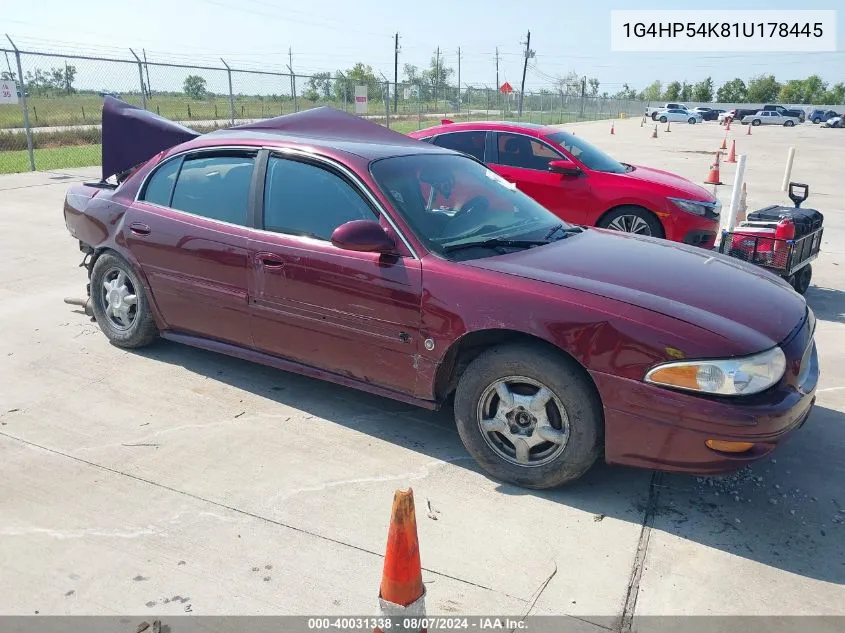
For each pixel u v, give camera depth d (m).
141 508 3.16
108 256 4.80
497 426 3.38
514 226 4.04
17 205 10.16
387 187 3.73
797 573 2.86
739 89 104.69
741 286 3.51
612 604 2.65
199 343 4.49
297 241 3.85
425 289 3.43
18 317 5.59
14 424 3.89
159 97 19.42
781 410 2.93
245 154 4.22
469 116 32.28
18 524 3.03
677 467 3.05
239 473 3.47
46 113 25.03
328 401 4.30
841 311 6.48
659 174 8.24
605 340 3.05
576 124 45.31
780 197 13.27
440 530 3.07
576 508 3.27
